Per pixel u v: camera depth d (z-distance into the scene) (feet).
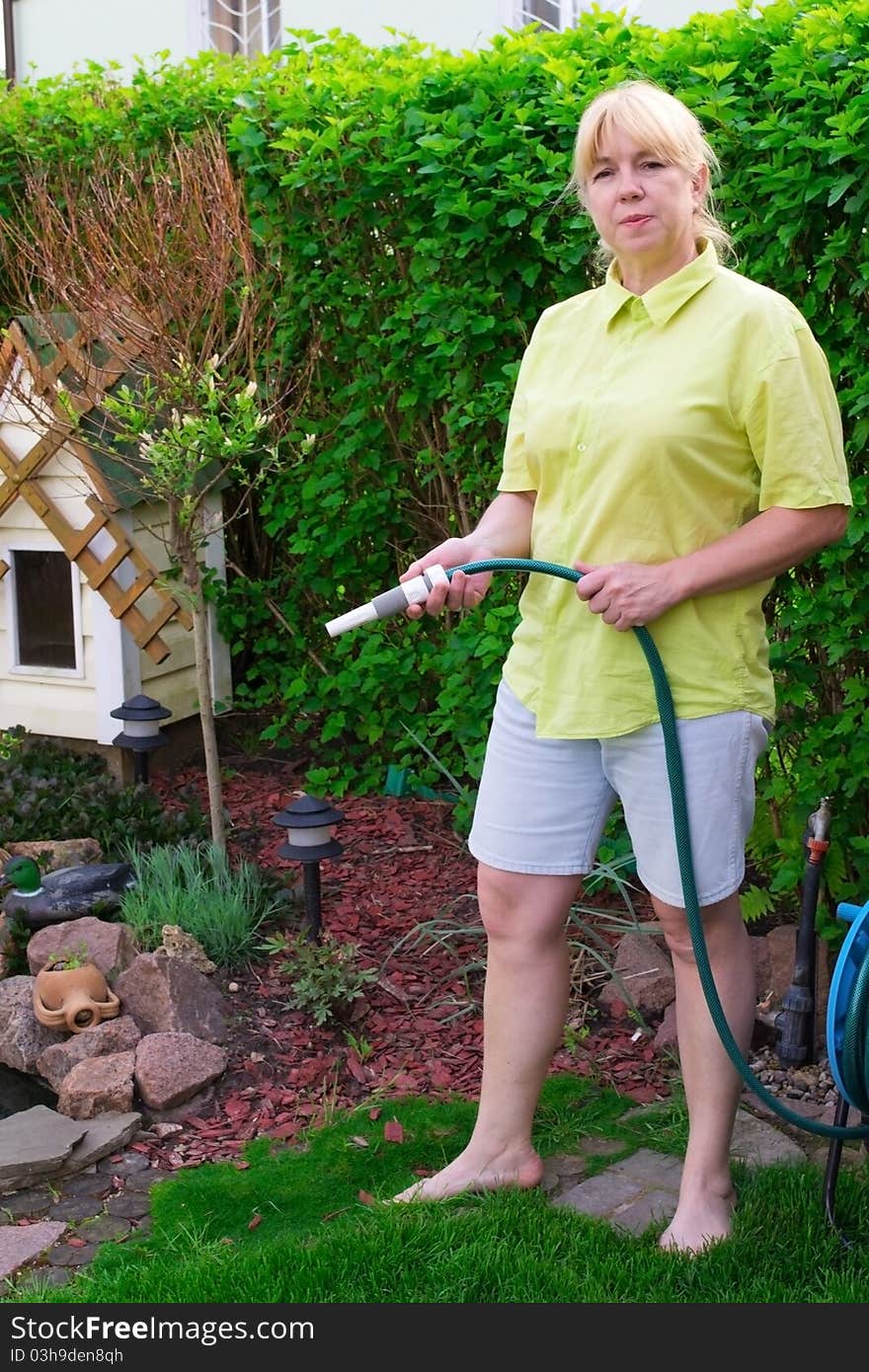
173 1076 9.88
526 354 8.29
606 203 7.40
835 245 10.13
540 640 8.02
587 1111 9.61
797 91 10.07
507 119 12.49
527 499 8.52
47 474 15.12
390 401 15.16
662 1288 7.56
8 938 11.87
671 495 7.30
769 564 7.23
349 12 23.99
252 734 17.24
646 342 7.44
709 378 7.14
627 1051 10.45
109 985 11.07
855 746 10.88
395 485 15.23
